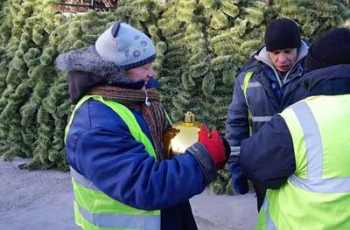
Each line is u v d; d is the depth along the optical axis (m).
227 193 4.25
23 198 4.38
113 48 1.70
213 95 4.25
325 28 4.09
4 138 5.45
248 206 4.01
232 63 4.16
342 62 1.55
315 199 1.46
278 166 1.52
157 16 4.44
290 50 2.50
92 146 1.60
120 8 4.61
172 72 4.39
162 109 1.91
